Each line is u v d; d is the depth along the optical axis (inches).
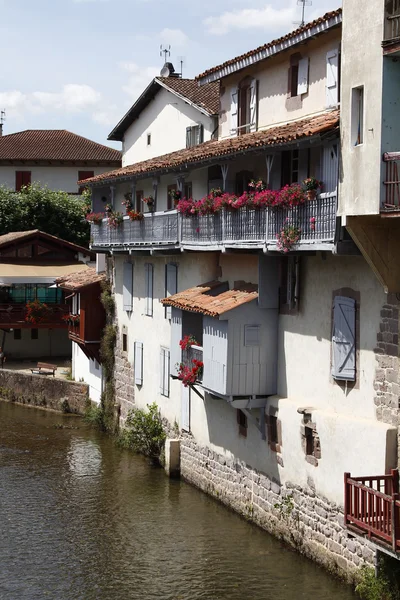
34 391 1513.3
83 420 1378.0
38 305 1670.8
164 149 1289.4
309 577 720.3
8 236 1894.7
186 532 837.8
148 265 1144.2
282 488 800.3
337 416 716.0
